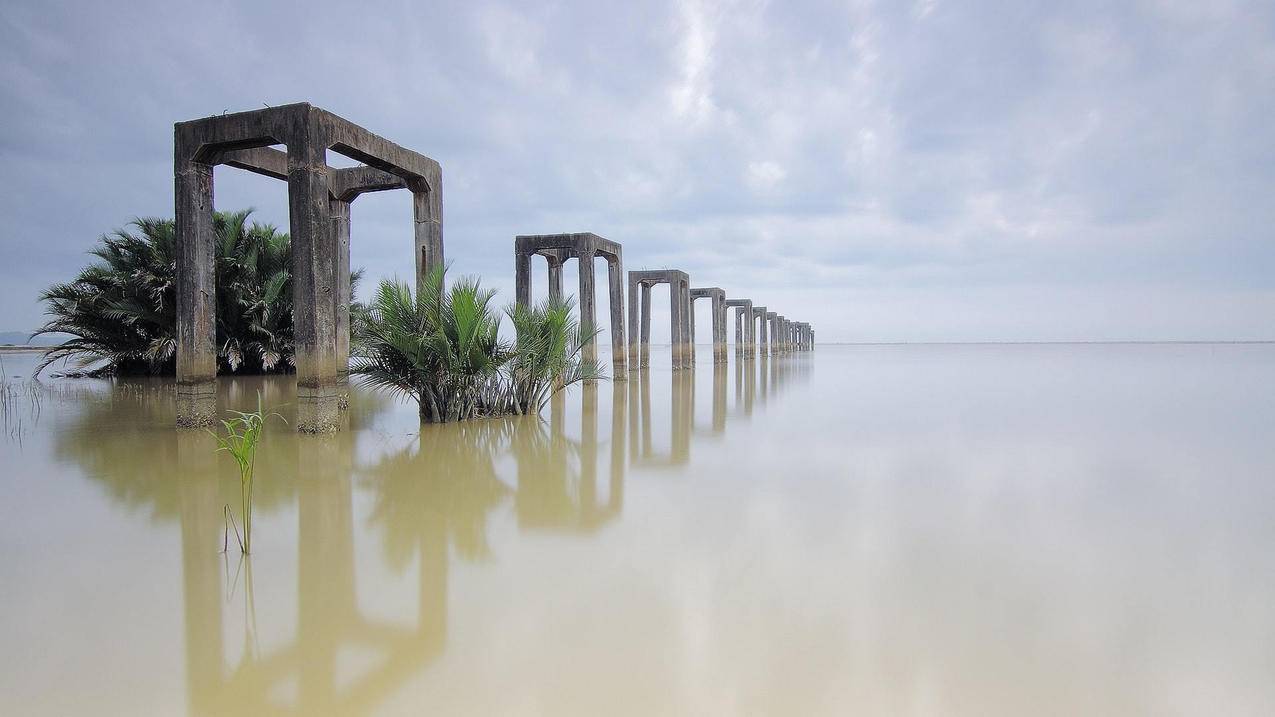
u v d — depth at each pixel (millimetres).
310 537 4164
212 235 8930
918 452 6945
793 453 6922
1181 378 17734
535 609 3078
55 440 7719
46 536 4188
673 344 22844
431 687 2426
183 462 6465
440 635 2826
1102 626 2891
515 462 6523
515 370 10070
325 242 8289
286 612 3080
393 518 4574
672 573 3510
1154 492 5234
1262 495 5148
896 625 2891
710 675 2486
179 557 3811
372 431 8594
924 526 4340
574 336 11156
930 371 21953
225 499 5098
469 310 8836
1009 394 13219
